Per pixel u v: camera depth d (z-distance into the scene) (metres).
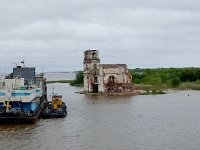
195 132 58.31
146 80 193.62
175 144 49.78
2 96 66.56
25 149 47.25
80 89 187.62
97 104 104.81
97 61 151.12
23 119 64.75
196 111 85.19
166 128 62.22
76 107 97.19
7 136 55.38
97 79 148.25
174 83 177.75
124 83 144.88
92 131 59.84
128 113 82.62
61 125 65.62
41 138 54.09
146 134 57.00
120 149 47.12
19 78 79.81
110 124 67.00
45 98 104.25
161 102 108.00
